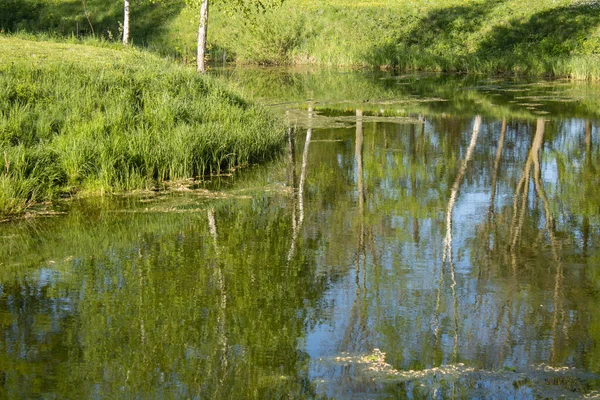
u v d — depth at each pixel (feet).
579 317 20.68
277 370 17.70
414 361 18.11
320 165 42.37
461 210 32.96
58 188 34.73
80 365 17.99
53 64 49.39
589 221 30.91
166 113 42.96
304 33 107.24
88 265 25.40
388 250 27.09
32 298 22.30
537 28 101.30
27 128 38.52
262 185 37.63
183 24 113.29
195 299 22.22
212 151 40.86
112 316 20.93
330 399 16.26
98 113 41.09
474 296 22.40
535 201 34.58
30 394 16.47
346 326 20.22
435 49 100.94
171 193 35.53
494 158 44.29
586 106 63.62
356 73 93.25
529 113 60.29
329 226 30.27
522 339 19.29
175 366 17.94
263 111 52.31
